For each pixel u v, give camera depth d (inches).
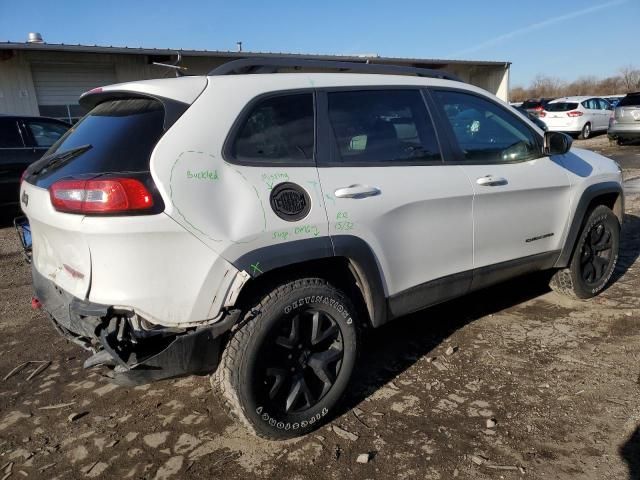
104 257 87.3
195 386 127.1
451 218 125.1
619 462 94.6
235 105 98.7
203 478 95.0
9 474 97.9
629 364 128.0
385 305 116.1
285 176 100.1
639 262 207.6
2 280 210.7
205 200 90.7
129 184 85.6
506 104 148.4
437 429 106.1
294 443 104.0
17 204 313.6
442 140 128.3
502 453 98.2
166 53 576.4
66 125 338.3
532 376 124.5
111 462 100.3
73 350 148.1
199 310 91.2
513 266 144.4
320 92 111.0
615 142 698.8
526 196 142.1
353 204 107.0
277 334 99.6
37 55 530.0
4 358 143.8
